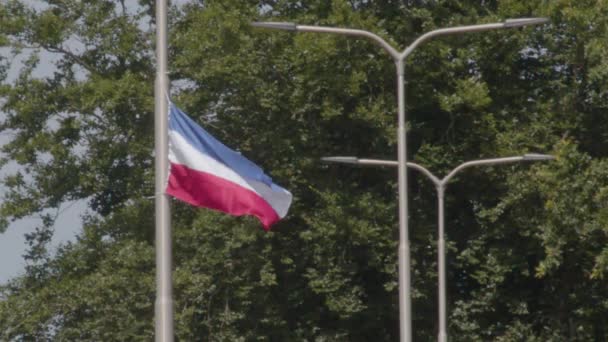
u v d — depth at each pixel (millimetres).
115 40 51750
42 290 51000
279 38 48469
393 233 50344
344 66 48250
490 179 50344
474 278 52000
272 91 49250
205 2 51062
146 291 49531
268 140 50000
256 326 51062
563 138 50312
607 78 48906
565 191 48344
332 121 50281
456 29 35812
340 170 51844
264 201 28938
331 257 50188
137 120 51844
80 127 50750
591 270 50188
